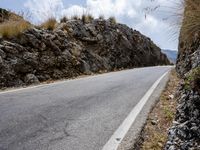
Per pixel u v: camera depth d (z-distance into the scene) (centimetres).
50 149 432
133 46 2786
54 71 1370
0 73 1065
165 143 457
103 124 553
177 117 501
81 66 1623
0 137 478
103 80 1230
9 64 1127
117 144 455
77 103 730
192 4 671
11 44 1215
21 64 1182
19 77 1141
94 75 1572
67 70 1470
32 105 699
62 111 646
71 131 512
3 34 1263
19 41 1295
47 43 1438
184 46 1176
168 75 1326
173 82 1062
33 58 1270
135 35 2959
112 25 2492
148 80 1195
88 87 1009
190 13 668
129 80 1212
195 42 888
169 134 456
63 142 460
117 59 2272
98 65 1884
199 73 521
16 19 1736
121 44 2477
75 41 1889
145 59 3030
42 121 568
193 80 519
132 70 1984
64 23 1966
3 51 1150
